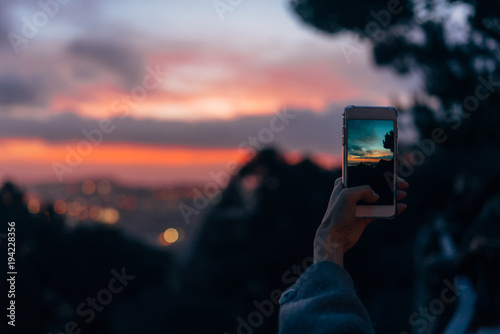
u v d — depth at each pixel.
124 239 42.88
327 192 36.47
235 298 39.81
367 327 0.83
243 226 40.78
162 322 37.72
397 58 8.45
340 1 9.20
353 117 1.19
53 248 27.44
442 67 7.00
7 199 20.08
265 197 38.75
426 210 17.70
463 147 6.80
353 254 22.17
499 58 6.20
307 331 0.84
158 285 46.38
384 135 1.19
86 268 33.62
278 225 37.69
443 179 15.93
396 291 19.39
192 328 36.97
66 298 30.03
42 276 24.41
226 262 39.66
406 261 20.56
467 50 6.41
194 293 41.12
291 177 38.03
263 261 38.00
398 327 13.77
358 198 0.97
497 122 6.37
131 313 38.97
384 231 21.72
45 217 27.50
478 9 5.41
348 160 1.18
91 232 37.62
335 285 0.91
